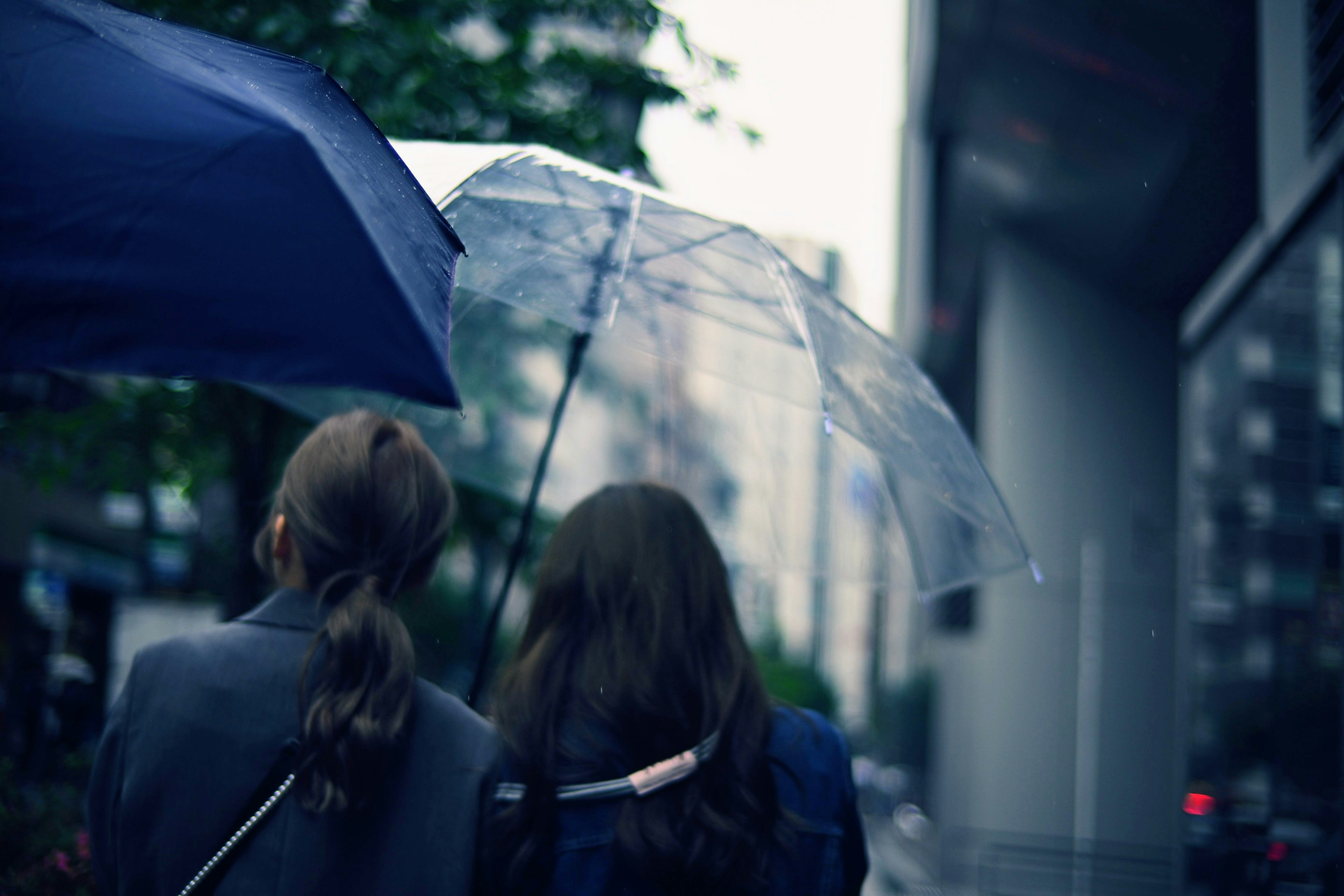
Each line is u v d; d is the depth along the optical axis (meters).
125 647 15.20
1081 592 12.96
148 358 1.19
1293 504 6.24
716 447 4.51
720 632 1.94
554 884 1.77
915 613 27.50
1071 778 13.55
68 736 10.20
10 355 1.18
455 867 1.61
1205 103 8.57
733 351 2.81
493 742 1.71
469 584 9.02
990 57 12.26
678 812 1.78
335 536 1.69
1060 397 14.20
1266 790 6.48
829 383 2.53
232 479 5.73
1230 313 7.71
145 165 1.28
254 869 1.53
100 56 1.38
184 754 1.54
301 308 1.22
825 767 1.91
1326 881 5.44
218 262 1.23
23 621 18.11
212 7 4.41
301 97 1.56
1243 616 7.12
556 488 4.64
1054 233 14.02
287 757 1.57
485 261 2.40
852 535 4.11
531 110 5.27
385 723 1.58
